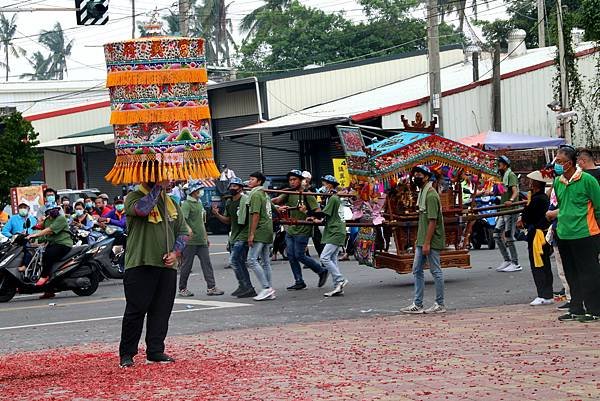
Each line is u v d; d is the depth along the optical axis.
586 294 14.01
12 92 70.12
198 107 11.34
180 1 40.44
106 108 62.16
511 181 22.34
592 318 14.10
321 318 16.30
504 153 35.31
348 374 10.66
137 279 11.58
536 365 10.70
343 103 46.41
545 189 16.48
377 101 43.78
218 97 51.28
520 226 17.09
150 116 11.20
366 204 20.14
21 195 29.88
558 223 14.05
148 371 11.23
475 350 11.93
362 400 9.23
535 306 16.22
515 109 42.81
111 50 11.20
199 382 10.45
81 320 17.66
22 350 14.30
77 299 21.72
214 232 44.34
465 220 20.62
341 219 19.41
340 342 13.23
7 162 34.31
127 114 11.22
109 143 52.38
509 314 15.34
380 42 67.94
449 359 11.36
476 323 14.49
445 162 20.11
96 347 14.05
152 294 11.67
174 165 11.23
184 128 11.28
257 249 19.02
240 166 50.69
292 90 49.28
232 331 15.09
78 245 22.28
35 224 27.05
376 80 51.75
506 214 21.14
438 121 36.09
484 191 21.77
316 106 48.84
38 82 70.75
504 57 49.31
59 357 12.95
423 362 11.24
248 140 49.59
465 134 42.06
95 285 22.52
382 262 20.78
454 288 19.70
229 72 58.59
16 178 34.50
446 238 20.61
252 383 10.30
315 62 67.81
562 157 13.84
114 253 25.52
